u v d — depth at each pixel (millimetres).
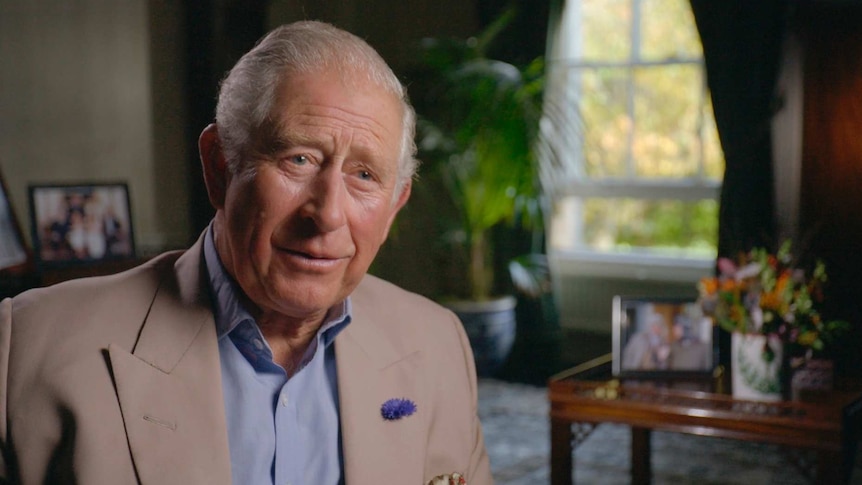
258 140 941
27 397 986
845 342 4145
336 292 992
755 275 2578
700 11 4562
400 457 1120
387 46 5500
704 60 4605
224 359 1065
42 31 3992
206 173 1032
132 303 1066
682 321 2850
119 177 4305
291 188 944
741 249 4516
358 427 1098
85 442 967
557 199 5363
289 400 1079
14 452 978
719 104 4574
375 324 1193
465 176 4836
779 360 2498
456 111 4887
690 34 5273
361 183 975
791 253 4332
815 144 4336
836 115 4285
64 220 3377
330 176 946
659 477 3502
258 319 1063
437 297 5562
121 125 4305
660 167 5430
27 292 1074
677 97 5340
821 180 4324
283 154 939
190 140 4586
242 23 4629
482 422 4191
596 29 5570
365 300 1224
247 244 967
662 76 5375
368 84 961
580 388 2699
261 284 979
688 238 5488
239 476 1038
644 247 5621
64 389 982
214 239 1087
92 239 3424
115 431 983
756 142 4484
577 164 5645
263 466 1046
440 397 1210
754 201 4512
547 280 5371
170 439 999
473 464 1246
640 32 5430
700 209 5445
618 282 5465
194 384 1026
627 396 2660
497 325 4918
